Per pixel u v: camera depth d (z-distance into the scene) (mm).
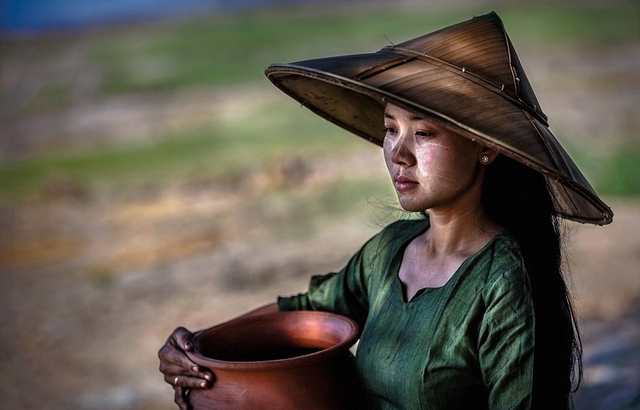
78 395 5277
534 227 2012
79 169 12219
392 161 1930
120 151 13086
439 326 1915
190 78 18594
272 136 13008
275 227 8609
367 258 2283
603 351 4258
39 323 6668
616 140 10672
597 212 1890
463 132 1731
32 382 5496
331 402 2068
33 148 13797
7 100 17984
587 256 6281
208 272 7480
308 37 22953
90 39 25281
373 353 2029
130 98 17062
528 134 1775
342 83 1802
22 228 9602
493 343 1859
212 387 2088
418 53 1918
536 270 1943
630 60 16562
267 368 2021
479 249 1977
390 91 1770
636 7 22062
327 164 10945
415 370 1921
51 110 16656
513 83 1881
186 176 11219
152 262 7992
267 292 6785
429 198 1905
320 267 7188
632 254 6199
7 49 24328
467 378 1909
